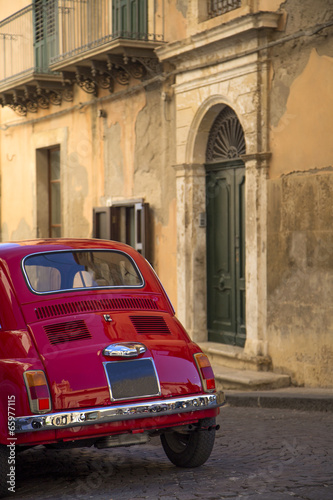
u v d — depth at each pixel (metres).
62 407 5.22
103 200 15.31
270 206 10.66
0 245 6.30
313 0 9.87
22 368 5.25
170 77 13.08
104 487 5.59
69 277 6.00
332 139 9.61
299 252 10.16
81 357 5.39
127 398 5.39
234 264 11.97
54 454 7.11
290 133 10.32
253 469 5.95
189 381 5.67
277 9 10.54
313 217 9.91
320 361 9.86
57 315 5.66
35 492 5.58
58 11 16.14
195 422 5.75
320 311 9.84
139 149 14.03
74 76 15.72
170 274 13.16
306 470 5.84
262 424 8.36
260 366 10.75
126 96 14.41
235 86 11.28
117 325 5.72
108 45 13.11
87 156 15.89
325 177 9.72
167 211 13.22
